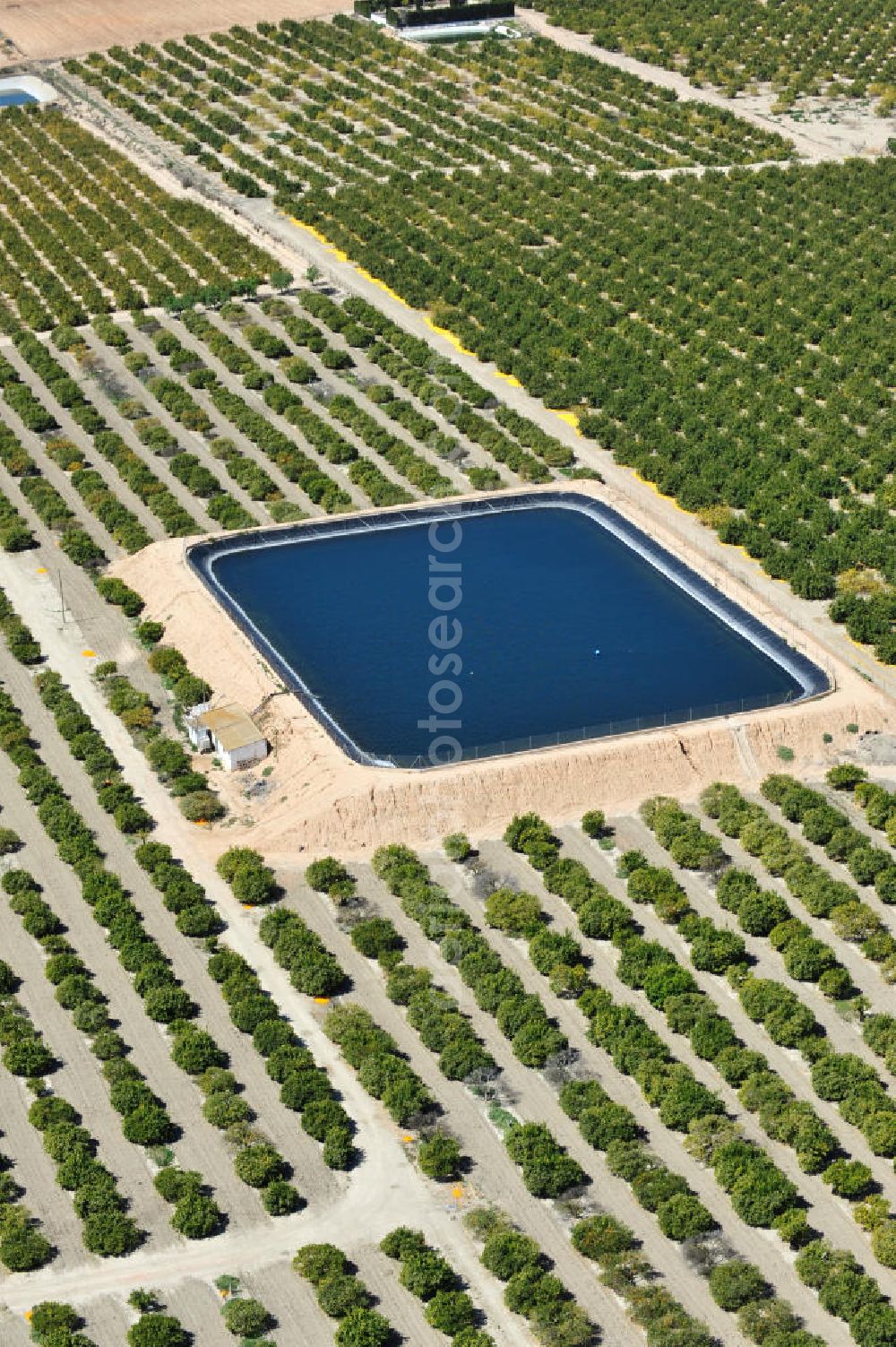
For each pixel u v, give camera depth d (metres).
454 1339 179.62
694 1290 187.25
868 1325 180.75
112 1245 189.75
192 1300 185.75
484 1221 193.12
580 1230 191.38
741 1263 187.88
